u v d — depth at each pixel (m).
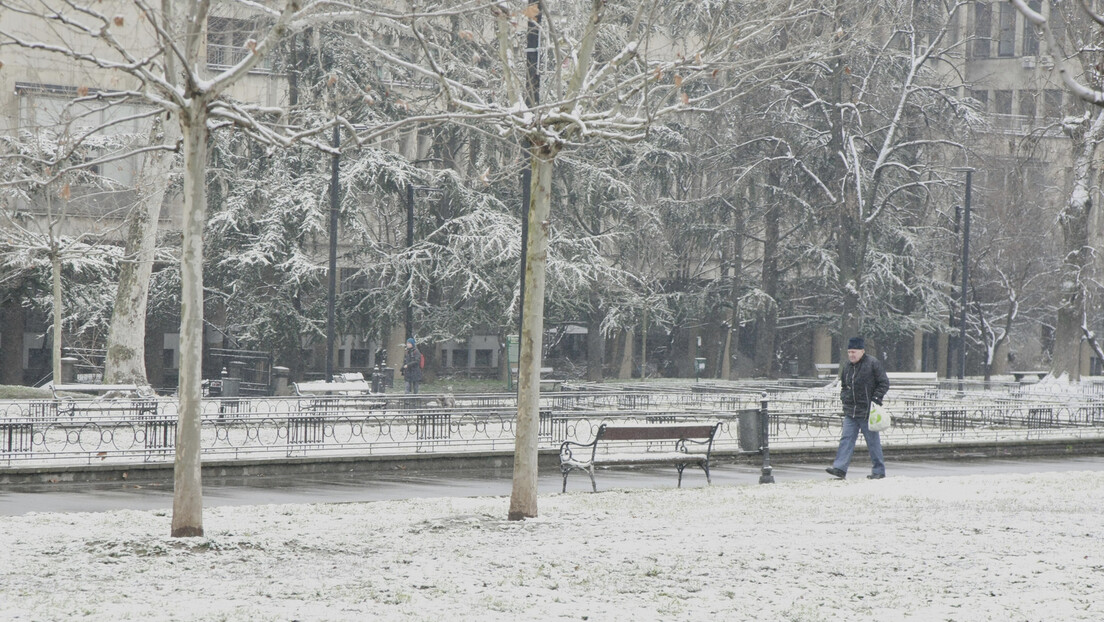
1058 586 9.02
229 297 42.78
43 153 19.33
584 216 47.34
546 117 12.16
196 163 10.96
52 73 29.31
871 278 49.84
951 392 36.25
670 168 48.25
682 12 23.83
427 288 44.59
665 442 23.67
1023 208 53.41
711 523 12.61
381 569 9.70
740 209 50.88
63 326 42.12
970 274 56.59
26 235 30.66
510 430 26.30
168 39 10.29
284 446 21.19
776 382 41.53
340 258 45.81
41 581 9.12
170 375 48.38
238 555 10.40
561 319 46.75
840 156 45.94
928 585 9.05
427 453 21.23
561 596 8.61
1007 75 65.44
